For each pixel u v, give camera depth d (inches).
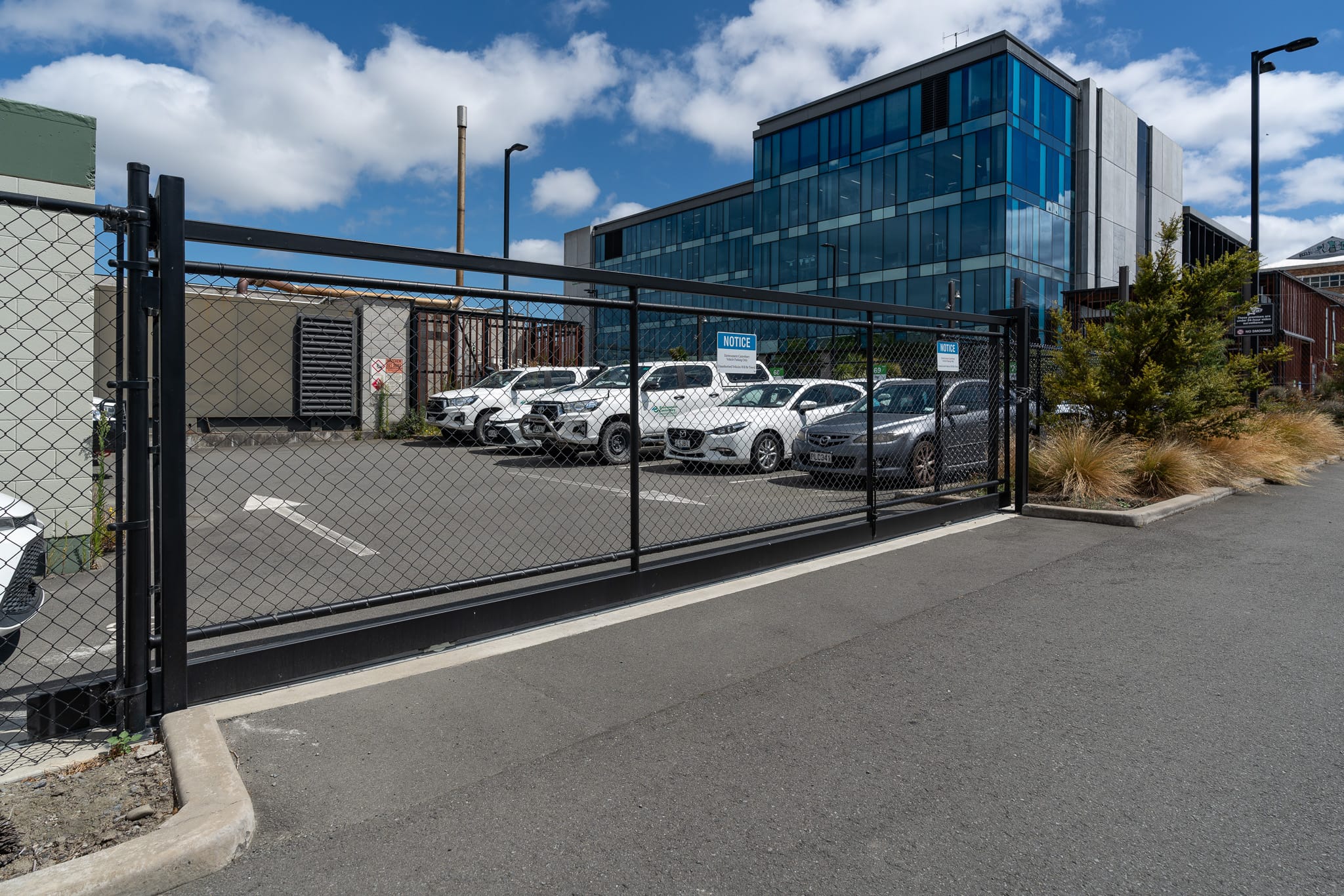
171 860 90.1
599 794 110.6
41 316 213.8
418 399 211.0
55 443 218.1
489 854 96.5
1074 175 1544.0
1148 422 382.9
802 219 1722.4
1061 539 281.3
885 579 227.5
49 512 219.8
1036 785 112.7
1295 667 157.9
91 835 97.6
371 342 209.2
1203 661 161.5
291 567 246.7
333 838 99.8
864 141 1594.5
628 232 2272.4
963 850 96.8
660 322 216.5
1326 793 109.9
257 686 145.7
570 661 162.1
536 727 131.6
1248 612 194.9
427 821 103.8
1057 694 145.3
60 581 217.6
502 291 171.9
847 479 389.7
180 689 133.9
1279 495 381.4
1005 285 1371.8
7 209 206.8
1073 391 398.3
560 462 459.8
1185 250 1854.1
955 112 1444.4
